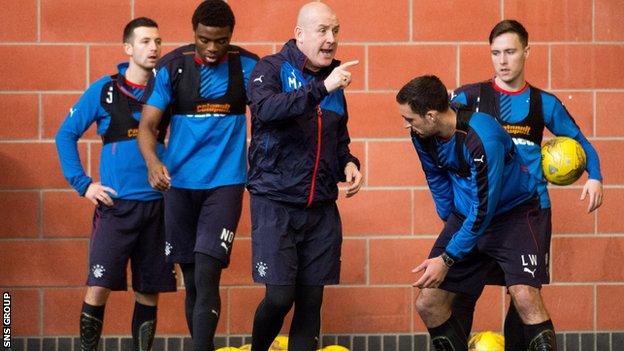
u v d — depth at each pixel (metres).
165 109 26.33
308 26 24.17
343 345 31.23
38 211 30.88
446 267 23.19
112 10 30.84
